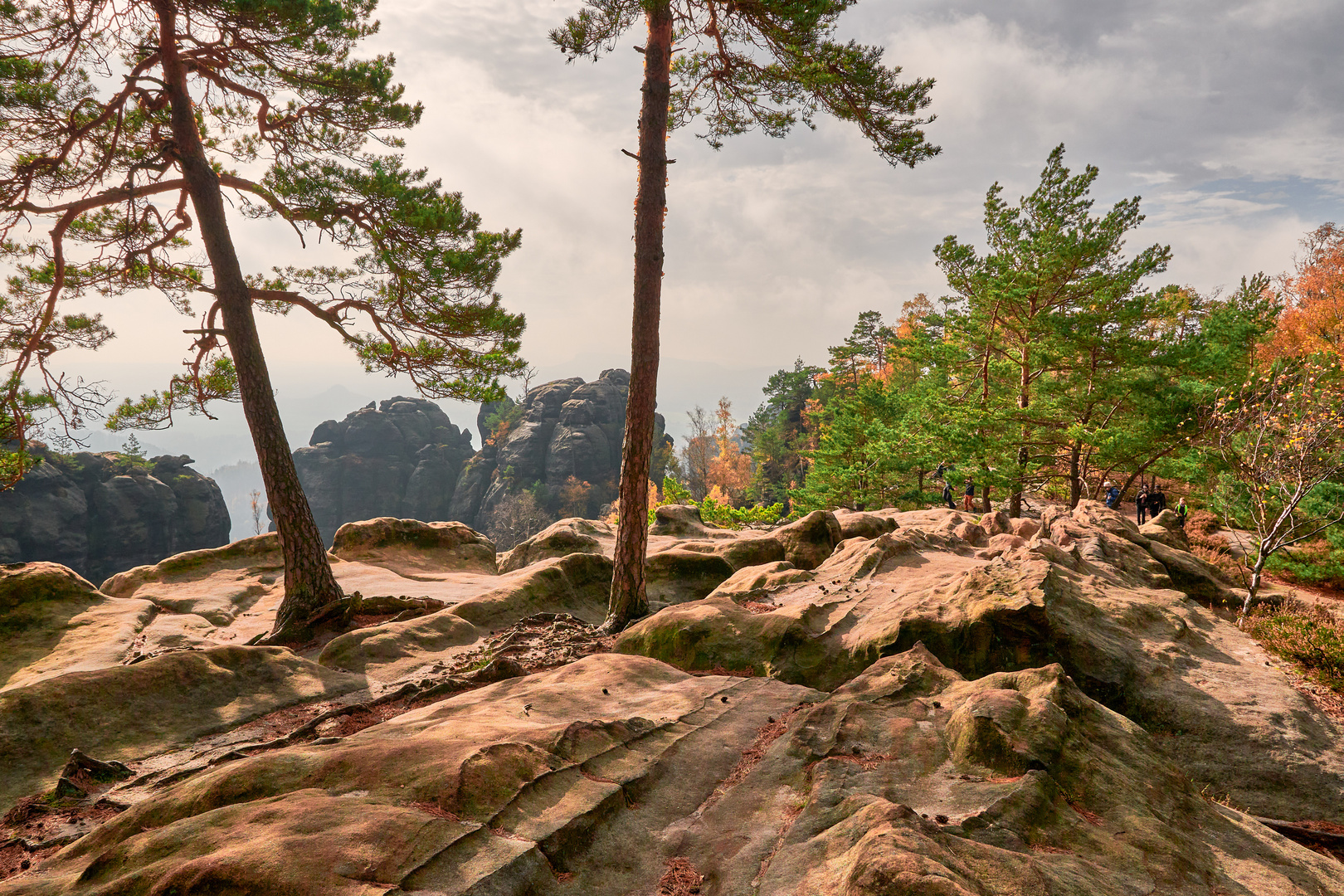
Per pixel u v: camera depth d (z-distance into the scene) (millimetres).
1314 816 6227
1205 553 19188
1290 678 8320
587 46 13812
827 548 17328
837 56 12891
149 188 13734
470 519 106438
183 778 6539
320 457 110500
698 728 5961
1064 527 14070
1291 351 36406
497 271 14906
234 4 12852
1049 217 26156
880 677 6578
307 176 14094
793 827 4156
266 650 9930
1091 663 7961
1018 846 3844
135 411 16453
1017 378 31609
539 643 11695
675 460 108562
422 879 3273
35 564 14188
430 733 5188
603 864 3896
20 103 12883
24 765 6750
